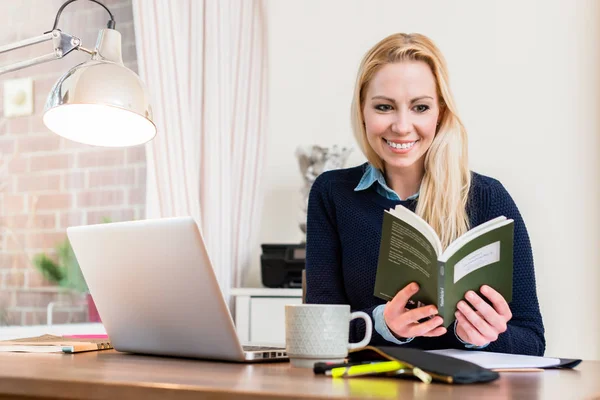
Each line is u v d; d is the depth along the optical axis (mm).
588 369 1269
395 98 1798
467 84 3268
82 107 1691
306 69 3518
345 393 892
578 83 3098
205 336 1289
